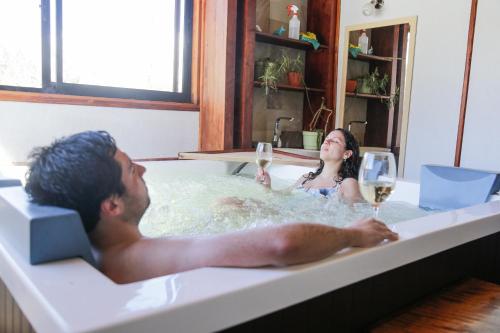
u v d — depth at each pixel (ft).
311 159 8.76
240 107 11.09
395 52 12.03
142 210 3.05
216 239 2.63
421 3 11.42
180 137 11.13
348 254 2.83
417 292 3.59
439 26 11.09
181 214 5.47
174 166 8.48
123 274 2.69
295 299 2.49
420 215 6.14
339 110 13.42
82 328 1.75
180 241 2.75
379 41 12.35
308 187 7.34
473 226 4.04
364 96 12.78
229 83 10.59
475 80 10.48
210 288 2.20
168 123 10.85
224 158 8.31
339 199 6.50
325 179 7.27
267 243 2.44
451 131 11.00
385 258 3.08
